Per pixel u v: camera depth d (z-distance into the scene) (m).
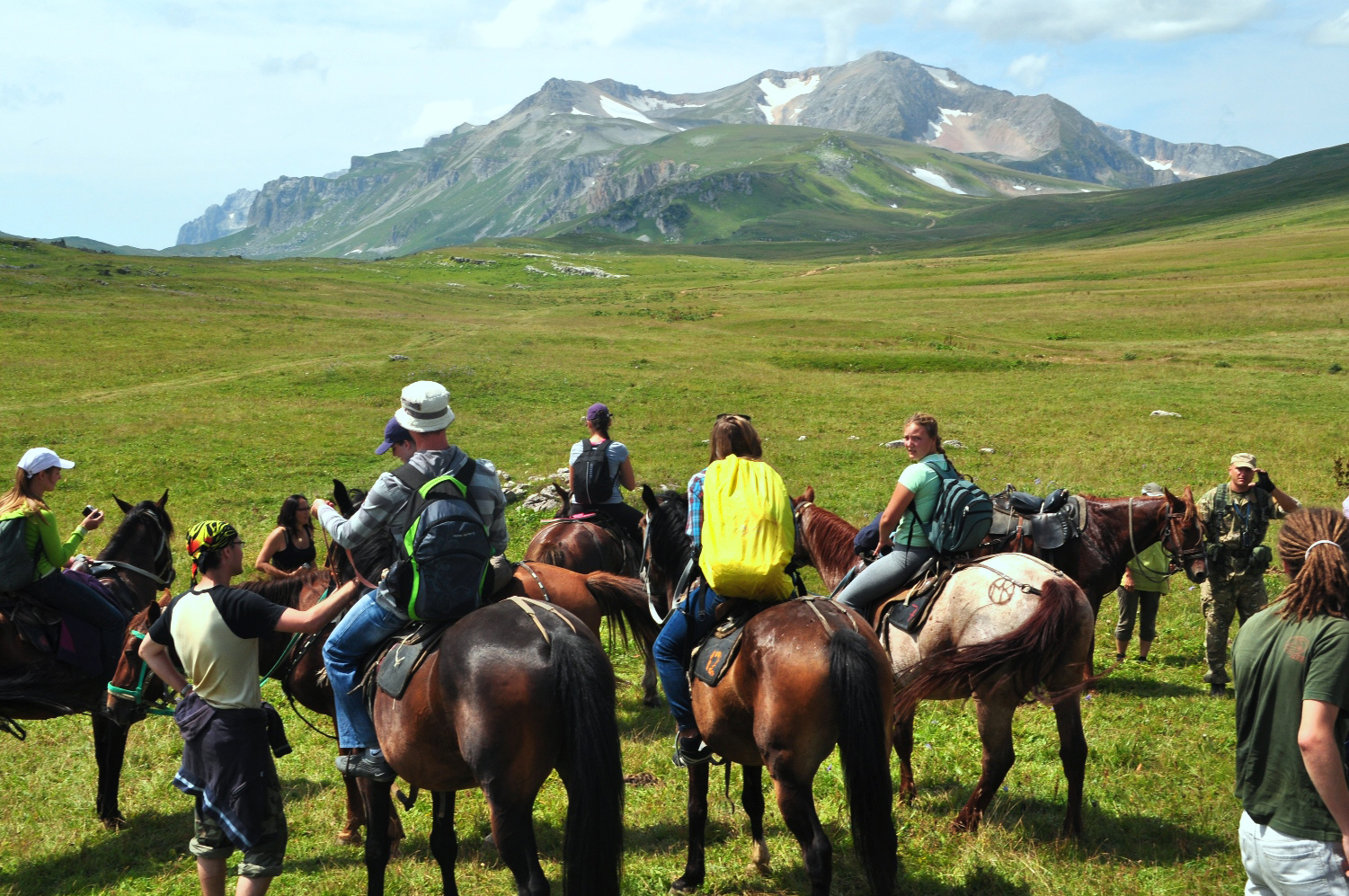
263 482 22.27
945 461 6.71
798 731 4.95
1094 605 8.36
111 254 106.19
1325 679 3.65
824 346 52.41
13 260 85.88
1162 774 7.46
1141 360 44.00
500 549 5.84
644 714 9.55
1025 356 47.66
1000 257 141.88
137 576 8.12
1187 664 10.55
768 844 6.57
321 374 39.78
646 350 51.00
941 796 7.24
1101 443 24.66
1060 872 5.92
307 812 7.53
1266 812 3.90
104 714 7.19
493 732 4.72
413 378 39.41
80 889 6.48
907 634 6.48
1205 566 8.29
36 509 6.91
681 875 6.12
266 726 5.45
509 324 66.38
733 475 5.75
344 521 5.48
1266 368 39.38
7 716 7.14
